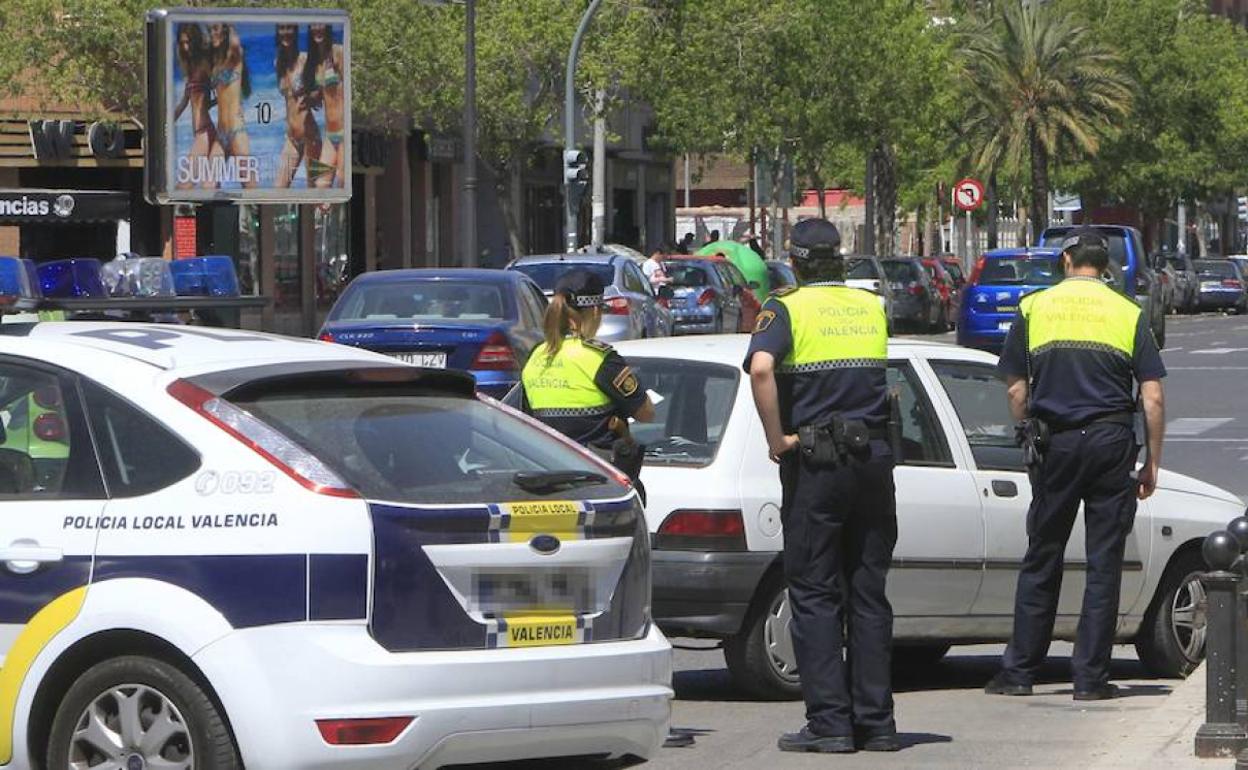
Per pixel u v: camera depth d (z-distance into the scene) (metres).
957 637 29.67
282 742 17.72
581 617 19.03
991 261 98.25
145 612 18.08
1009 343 27.72
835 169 180.88
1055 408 27.44
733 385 28.02
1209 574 22.98
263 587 17.92
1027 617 28.72
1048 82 182.75
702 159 157.50
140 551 18.33
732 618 27.30
